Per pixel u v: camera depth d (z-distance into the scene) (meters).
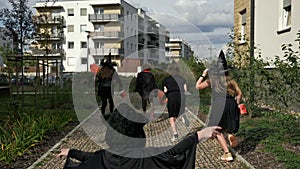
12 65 27.55
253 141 8.54
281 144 7.96
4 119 11.73
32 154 7.86
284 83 8.57
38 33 33.38
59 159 7.48
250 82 10.86
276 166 6.55
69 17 61.69
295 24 12.66
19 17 32.19
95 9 55.56
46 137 9.55
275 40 14.34
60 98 17.88
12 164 7.00
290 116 8.42
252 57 11.23
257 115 11.79
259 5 15.85
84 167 4.07
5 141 7.63
